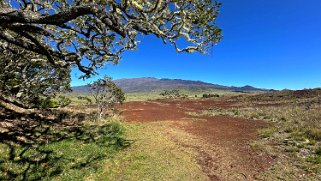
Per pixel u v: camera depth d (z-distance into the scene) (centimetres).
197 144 2125
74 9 677
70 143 1823
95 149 1767
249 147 2003
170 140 2234
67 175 1369
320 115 3031
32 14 692
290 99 6250
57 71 2302
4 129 1833
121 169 1555
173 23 853
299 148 1881
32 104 2819
